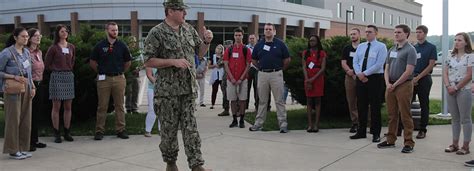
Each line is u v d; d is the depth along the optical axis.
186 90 4.96
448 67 6.56
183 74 4.95
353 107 8.36
